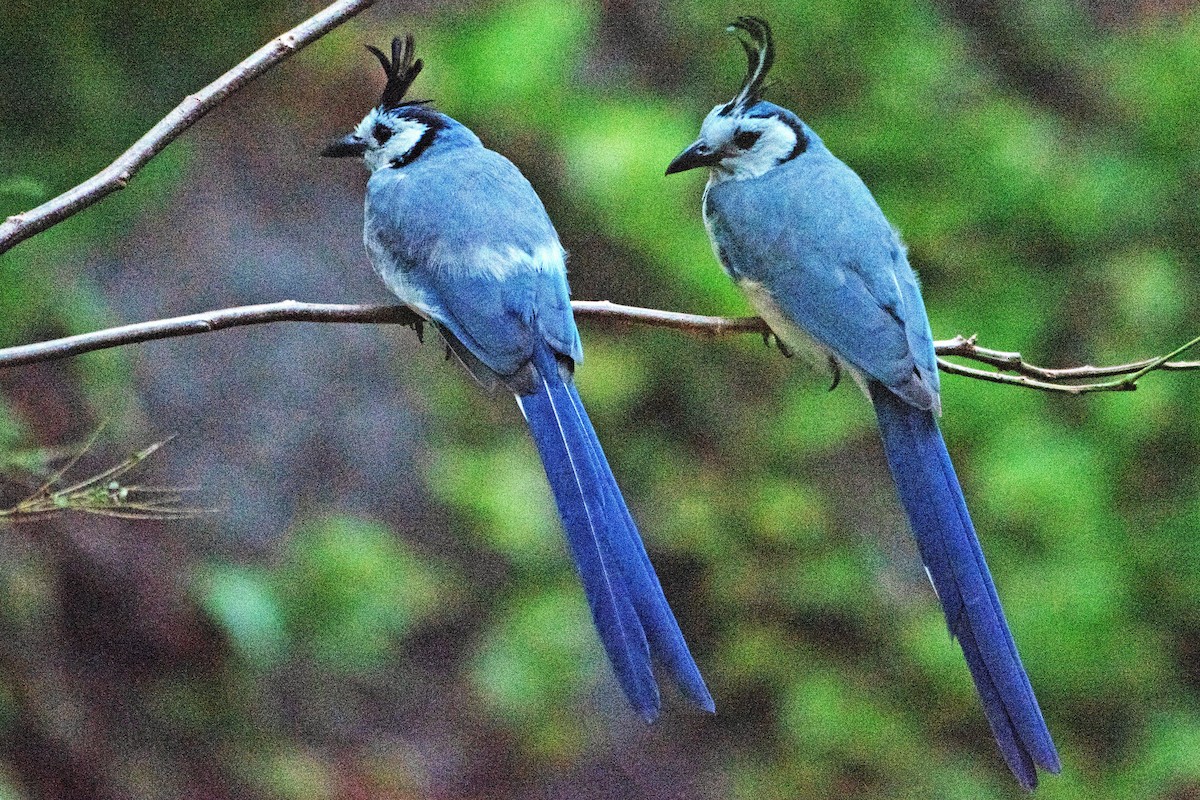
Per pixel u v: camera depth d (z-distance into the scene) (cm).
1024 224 1349
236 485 1159
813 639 1298
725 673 1290
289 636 1153
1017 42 1444
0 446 950
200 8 1046
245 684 1109
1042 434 1287
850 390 1323
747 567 1309
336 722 1150
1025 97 1428
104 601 1074
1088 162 1377
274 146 1262
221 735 1093
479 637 1238
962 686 1255
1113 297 1323
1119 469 1286
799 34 1358
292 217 1247
